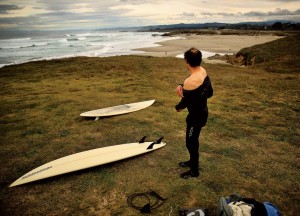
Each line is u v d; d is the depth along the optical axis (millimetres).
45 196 3846
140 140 5527
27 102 9234
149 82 12922
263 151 5164
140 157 4945
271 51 26422
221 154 5027
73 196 3816
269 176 4242
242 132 6152
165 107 8305
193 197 3693
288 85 11422
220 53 38375
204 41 67250
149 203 3395
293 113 7512
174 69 17625
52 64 20922
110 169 4543
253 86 11469
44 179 4305
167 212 3395
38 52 46875
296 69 17203
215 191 3832
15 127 6766
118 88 11500
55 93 10742
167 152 5121
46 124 6934
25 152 5324
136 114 7574
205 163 4641
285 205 3527
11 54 43344
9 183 4246
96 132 6285
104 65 19188
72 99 9508
